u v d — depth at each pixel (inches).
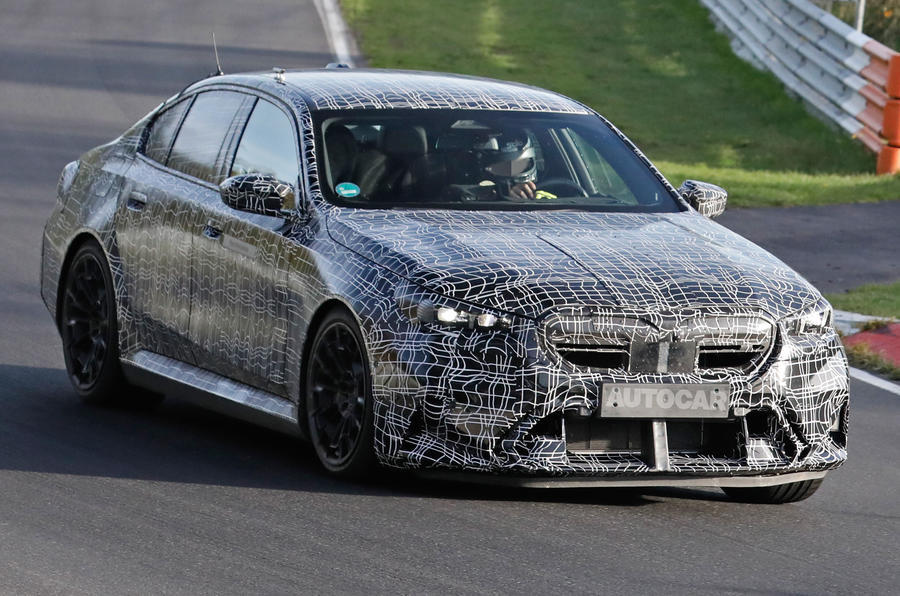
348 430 908.0
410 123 1036.5
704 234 978.7
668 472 855.7
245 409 997.2
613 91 3432.6
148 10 4101.9
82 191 1200.8
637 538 824.9
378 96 1059.9
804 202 2416.3
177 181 1103.0
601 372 846.5
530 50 3816.4
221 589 701.9
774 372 876.0
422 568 745.6
